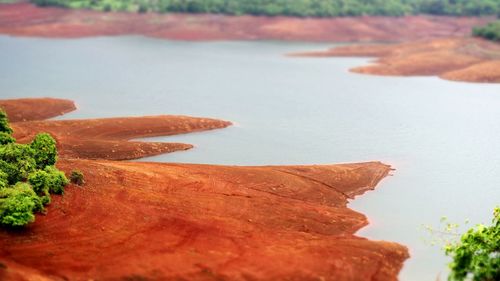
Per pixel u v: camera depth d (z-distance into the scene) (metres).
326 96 59.50
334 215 28.91
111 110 51.75
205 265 22.64
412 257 25.47
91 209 26.06
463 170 37.75
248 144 42.38
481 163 39.28
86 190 27.62
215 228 25.53
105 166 30.83
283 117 50.50
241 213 27.39
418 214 30.56
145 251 23.39
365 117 51.25
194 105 54.09
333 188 32.84
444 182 35.44
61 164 30.30
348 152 41.09
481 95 61.97
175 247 23.78
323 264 23.16
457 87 66.25
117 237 24.25
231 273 22.27
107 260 22.72
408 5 120.56
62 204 26.08
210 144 42.09
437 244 26.83
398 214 30.42
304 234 26.05
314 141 43.59
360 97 59.56
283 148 41.66
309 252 23.97
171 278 21.89
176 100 55.91
